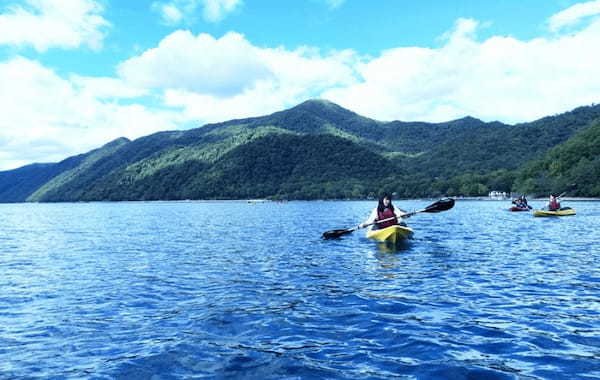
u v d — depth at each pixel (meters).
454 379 5.26
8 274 13.15
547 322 7.42
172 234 27.30
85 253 18.14
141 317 8.11
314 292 9.93
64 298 9.74
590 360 5.75
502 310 8.22
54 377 5.51
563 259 14.14
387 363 5.79
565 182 109.75
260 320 7.79
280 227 31.98
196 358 6.05
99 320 7.97
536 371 5.45
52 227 39.00
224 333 7.12
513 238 20.80
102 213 80.06
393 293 9.73
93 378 5.47
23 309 8.83
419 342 6.55
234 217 51.12
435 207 19.58
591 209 53.81
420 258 14.88
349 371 5.55
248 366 5.75
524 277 11.27
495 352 6.11
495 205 85.19
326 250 17.44
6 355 6.29
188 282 11.34
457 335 6.85
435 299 9.12
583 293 9.40
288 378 5.37
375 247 18.08
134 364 5.88
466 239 20.58
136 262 15.14
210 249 18.56
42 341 6.87
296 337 6.87
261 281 11.32
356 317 7.89
